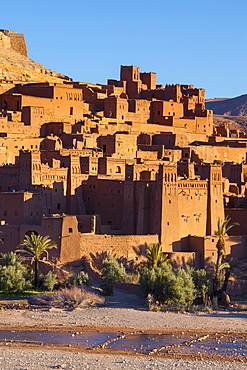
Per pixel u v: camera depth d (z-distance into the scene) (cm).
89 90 18775
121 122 18262
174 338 9375
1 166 13962
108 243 12406
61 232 12175
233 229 13912
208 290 11756
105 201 13775
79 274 11600
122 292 11700
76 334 9444
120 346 8931
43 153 15150
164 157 16438
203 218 13438
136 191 13325
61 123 16575
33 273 11788
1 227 12481
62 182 13712
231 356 8569
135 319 10238
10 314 10388
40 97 17262
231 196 14388
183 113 19975
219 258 11950
